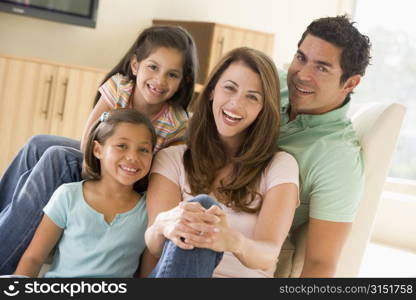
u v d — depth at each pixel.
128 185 2.11
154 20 6.00
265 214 1.95
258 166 2.02
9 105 4.93
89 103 5.27
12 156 5.01
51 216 2.07
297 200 2.05
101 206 2.09
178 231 1.69
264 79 1.98
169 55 2.49
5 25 5.43
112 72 2.71
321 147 2.12
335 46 2.11
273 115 2.01
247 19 6.48
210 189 2.04
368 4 6.56
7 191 2.55
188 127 2.13
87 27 5.57
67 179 2.22
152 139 2.13
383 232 5.77
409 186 5.95
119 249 2.06
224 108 1.99
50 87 5.08
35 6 5.34
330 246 2.11
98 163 2.15
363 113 2.40
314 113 2.22
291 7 6.65
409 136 6.19
